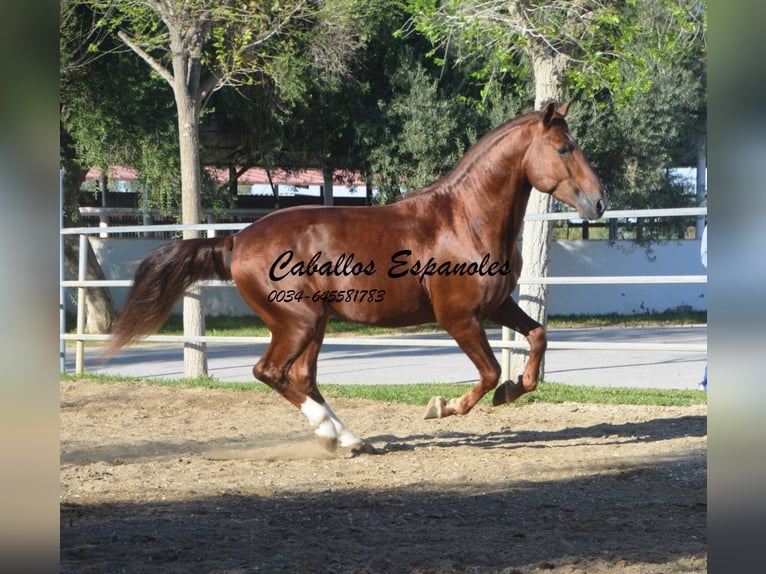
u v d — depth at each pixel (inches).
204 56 635.5
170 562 164.9
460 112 948.0
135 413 384.8
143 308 291.1
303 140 965.8
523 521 195.9
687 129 999.6
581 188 262.7
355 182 1075.9
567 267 1114.1
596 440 307.6
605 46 494.6
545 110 266.8
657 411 370.6
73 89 791.7
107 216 1045.2
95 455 293.4
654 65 817.5
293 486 238.5
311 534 185.3
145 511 209.0
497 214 269.0
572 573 156.7
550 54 462.3
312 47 844.6
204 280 299.0
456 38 581.3
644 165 983.6
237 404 407.8
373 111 970.1
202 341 482.0
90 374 513.7
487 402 401.4
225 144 999.6
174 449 304.8
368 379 516.7
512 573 156.3
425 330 949.2
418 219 272.8
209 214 1024.9
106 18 579.8
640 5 563.2
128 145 837.8
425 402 401.7
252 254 278.4
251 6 525.7
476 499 219.1
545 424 346.3
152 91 830.5
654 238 1064.2
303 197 1239.5
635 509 207.2
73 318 968.3
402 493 227.3
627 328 917.2
